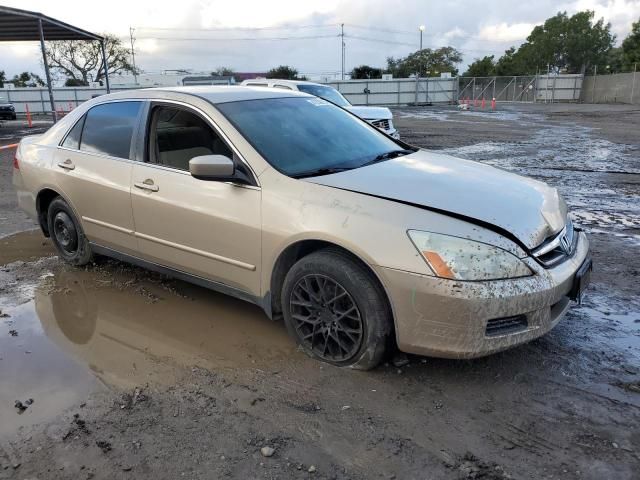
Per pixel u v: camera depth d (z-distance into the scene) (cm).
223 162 348
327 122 438
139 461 259
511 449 262
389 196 321
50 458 262
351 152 406
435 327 294
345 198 323
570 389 310
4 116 2831
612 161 1180
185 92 418
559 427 277
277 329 391
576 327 385
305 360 346
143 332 391
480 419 285
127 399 309
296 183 341
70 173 477
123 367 344
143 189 413
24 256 566
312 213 325
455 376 324
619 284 465
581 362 338
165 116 416
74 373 338
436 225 299
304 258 333
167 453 264
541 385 314
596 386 312
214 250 377
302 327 347
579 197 823
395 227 301
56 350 368
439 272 288
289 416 291
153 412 297
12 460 262
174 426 285
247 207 352
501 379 321
